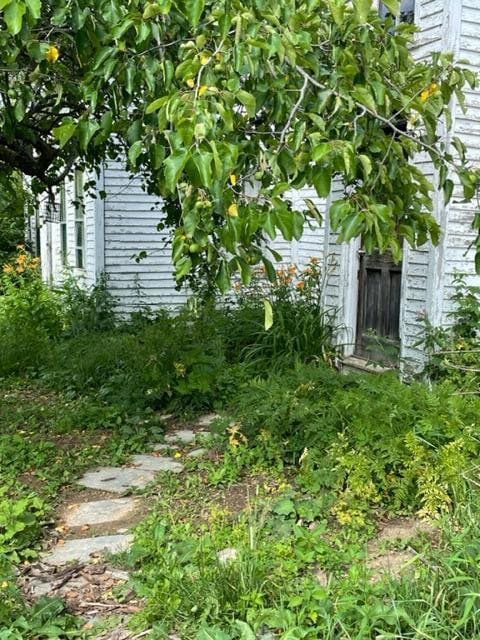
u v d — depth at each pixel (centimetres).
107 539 351
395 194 314
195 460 462
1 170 534
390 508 363
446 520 303
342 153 241
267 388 487
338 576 283
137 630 261
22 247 1226
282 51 244
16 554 325
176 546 314
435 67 328
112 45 304
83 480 440
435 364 531
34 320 934
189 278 707
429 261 551
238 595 264
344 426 416
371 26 315
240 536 321
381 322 642
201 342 690
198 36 257
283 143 259
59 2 292
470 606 217
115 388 630
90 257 1054
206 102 223
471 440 365
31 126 501
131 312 1009
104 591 297
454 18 524
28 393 673
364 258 666
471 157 542
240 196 245
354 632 233
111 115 298
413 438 357
